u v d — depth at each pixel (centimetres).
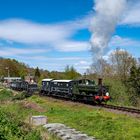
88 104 3981
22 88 7456
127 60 7156
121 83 4641
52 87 5503
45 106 4081
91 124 2597
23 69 16000
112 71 7788
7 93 6744
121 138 2103
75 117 2980
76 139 2100
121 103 4275
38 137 2047
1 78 14400
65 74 9900
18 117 3042
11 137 1898
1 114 2525
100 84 3988
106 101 4041
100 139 2142
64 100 4709
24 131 2191
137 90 4566
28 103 4428
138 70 4853
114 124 2458
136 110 3203
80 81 4456
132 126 2362
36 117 2750
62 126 2567
